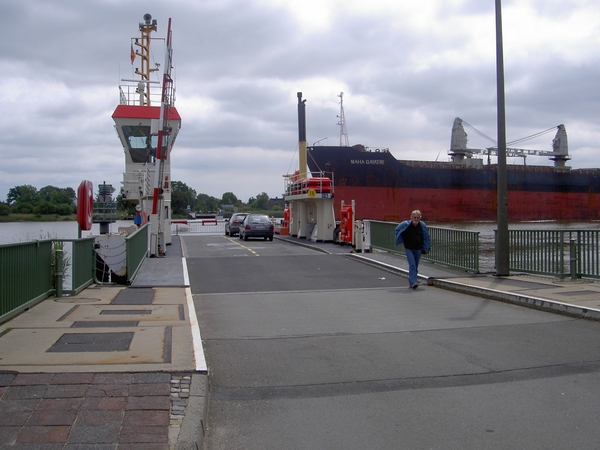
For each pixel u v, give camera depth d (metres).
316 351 6.92
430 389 5.45
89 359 5.52
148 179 23.53
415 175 55.00
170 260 17.81
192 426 4.09
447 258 15.19
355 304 10.52
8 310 7.51
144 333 6.89
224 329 8.30
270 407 5.02
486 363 6.29
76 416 4.16
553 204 63.50
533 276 12.98
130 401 4.46
